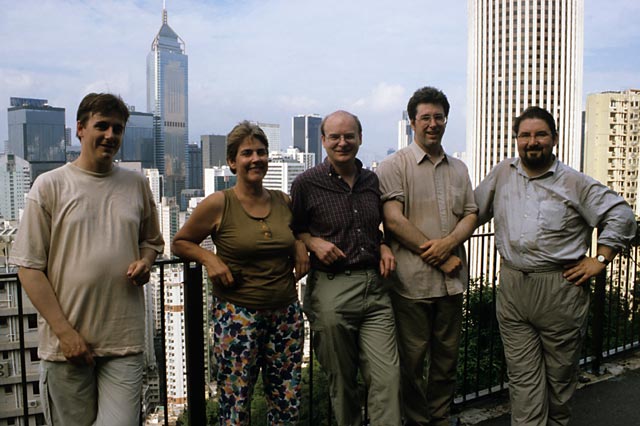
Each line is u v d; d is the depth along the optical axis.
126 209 2.15
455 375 2.93
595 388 3.76
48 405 2.11
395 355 2.57
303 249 2.49
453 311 2.80
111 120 2.05
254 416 3.90
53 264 2.04
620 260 4.48
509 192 2.83
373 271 2.59
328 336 2.53
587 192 2.69
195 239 2.39
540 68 60.62
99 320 2.08
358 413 2.72
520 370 2.86
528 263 2.72
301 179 2.61
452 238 2.70
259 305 2.32
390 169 2.76
